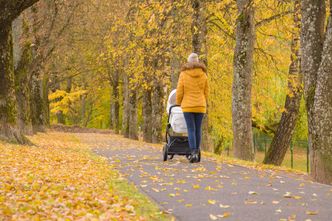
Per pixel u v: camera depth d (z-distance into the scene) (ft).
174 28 72.74
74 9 100.94
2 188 28.55
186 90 40.29
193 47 72.28
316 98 33.37
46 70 134.00
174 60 78.23
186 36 73.36
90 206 23.58
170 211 21.38
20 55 85.10
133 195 25.53
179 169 36.37
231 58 87.97
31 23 95.20
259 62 77.97
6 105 59.11
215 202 22.95
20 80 85.56
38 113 119.03
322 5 34.76
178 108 41.93
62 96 200.64
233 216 19.94
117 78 174.29
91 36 116.78
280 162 74.18
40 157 46.11
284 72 78.84
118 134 167.84
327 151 32.83
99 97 224.53
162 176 32.42
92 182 31.12
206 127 78.48
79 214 21.39
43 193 26.55
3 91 59.06
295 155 134.31
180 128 41.50
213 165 39.27
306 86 35.12
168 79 94.07
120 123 213.46
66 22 100.94
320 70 33.22
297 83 68.28
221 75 91.76
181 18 71.92
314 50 34.65
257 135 142.31
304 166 123.54
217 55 83.20
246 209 21.30
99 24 113.39
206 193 25.59
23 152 49.73
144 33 80.02
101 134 160.04
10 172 34.91
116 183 30.27
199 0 68.90
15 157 44.50
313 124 34.06
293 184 28.84
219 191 26.21
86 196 25.62
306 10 34.94
